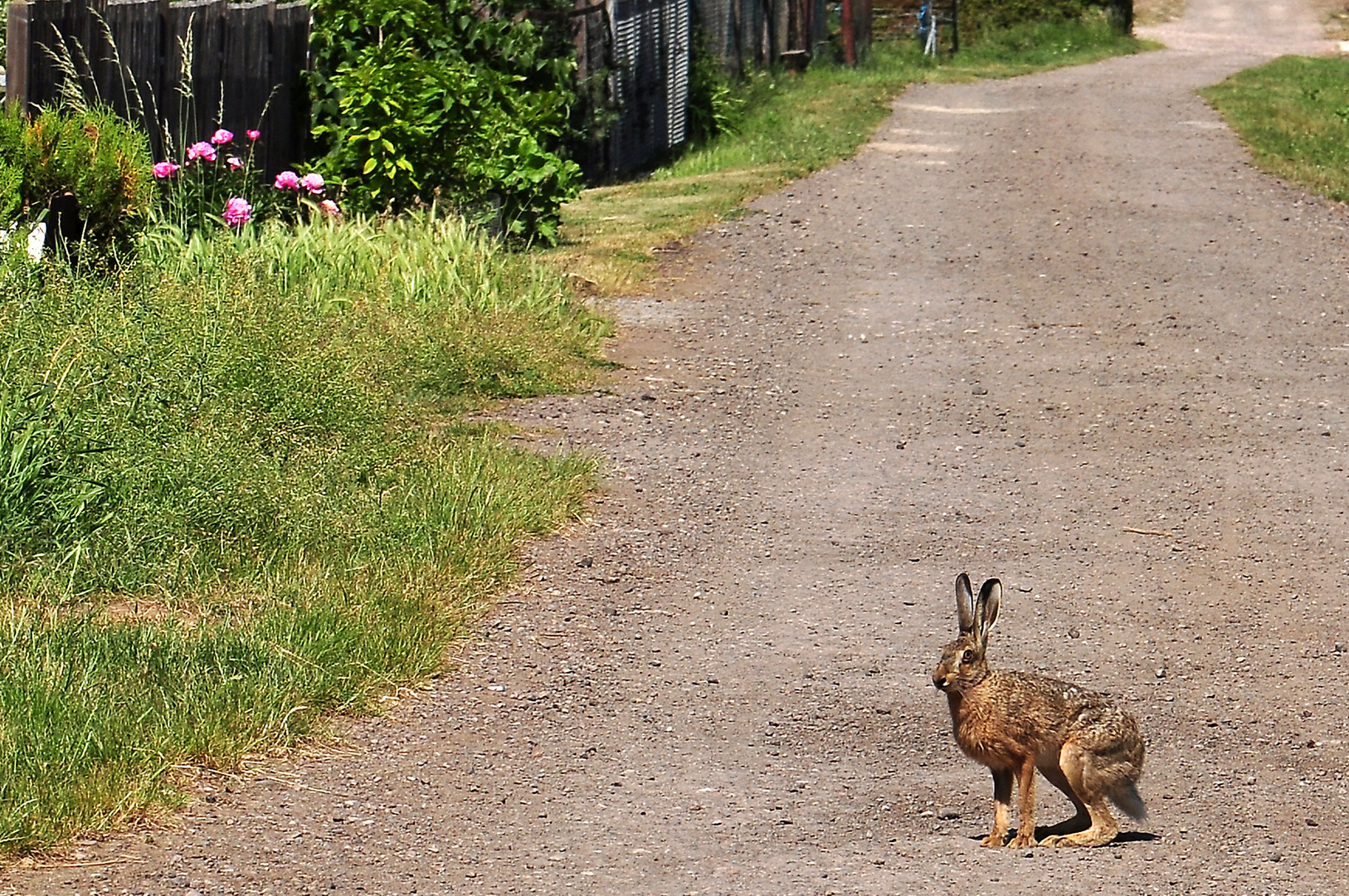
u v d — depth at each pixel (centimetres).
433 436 1489
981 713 808
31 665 958
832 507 1435
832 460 1565
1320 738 1007
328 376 1412
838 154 3381
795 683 1073
